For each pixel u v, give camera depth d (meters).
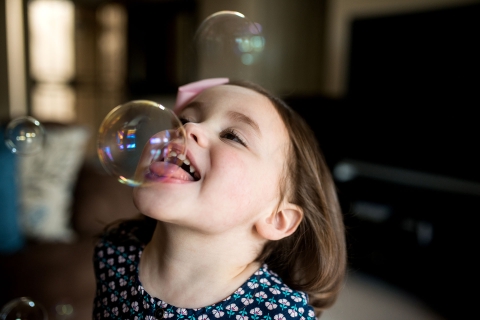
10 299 1.53
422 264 2.29
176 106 0.89
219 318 0.70
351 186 2.64
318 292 0.85
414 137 2.55
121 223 0.95
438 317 2.15
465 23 2.27
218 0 3.74
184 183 0.67
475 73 2.23
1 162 1.63
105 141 0.73
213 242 0.72
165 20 4.23
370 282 2.49
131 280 0.78
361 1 3.04
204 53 1.31
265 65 3.58
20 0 3.82
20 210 1.77
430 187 2.44
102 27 4.83
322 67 3.95
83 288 1.68
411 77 2.56
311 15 3.81
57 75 4.81
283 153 0.79
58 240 1.77
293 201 0.82
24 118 1.16
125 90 4.69
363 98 2.86
